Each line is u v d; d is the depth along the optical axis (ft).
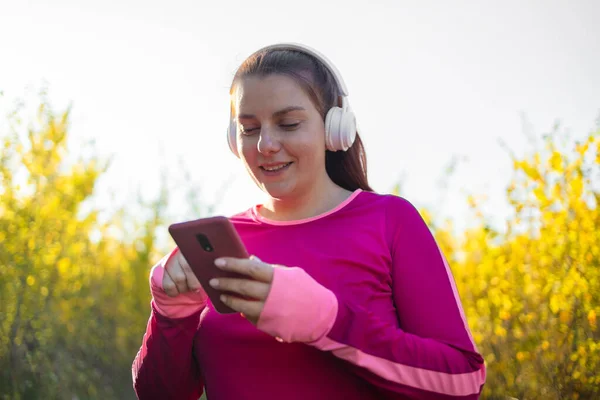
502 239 13.58
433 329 5.46
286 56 5.69
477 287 13.88
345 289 5.48
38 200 17.26
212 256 5.02
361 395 5.43
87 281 18.38
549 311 12.86
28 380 16.29
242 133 5.72
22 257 16.66
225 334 5.66
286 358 5.45
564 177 12.91
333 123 5.75
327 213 5.79
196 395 6.38
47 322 16.97
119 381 18.37
